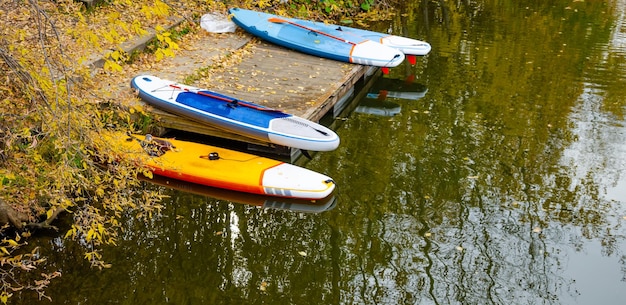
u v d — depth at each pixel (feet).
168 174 25.45
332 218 24.03
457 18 51.06
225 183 25.02
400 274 20.94
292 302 19.52
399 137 30.78
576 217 24.11
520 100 34.99
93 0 31.45
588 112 33.32
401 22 49.62
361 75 35.99
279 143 26.50
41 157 20.52
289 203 24.97
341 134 31.12
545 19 50.78
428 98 35.68
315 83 32.45
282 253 21.89
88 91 19.20
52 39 22.04
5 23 19.07
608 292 20.24
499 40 45.62
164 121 27.94
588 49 43.27
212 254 21.58
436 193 25.73
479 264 21.48
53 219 22.07
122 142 21.86
